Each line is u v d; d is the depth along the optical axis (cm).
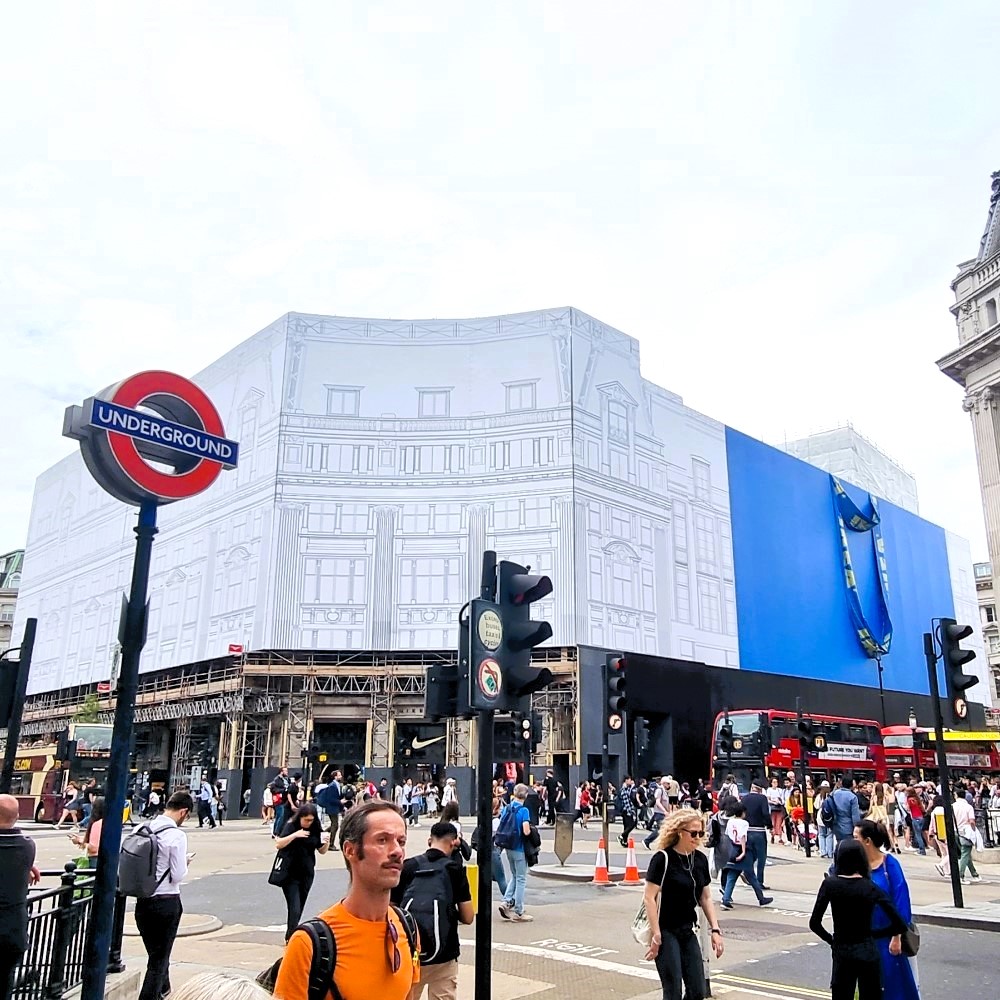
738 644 5975
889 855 671
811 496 6956
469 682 764
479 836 743
